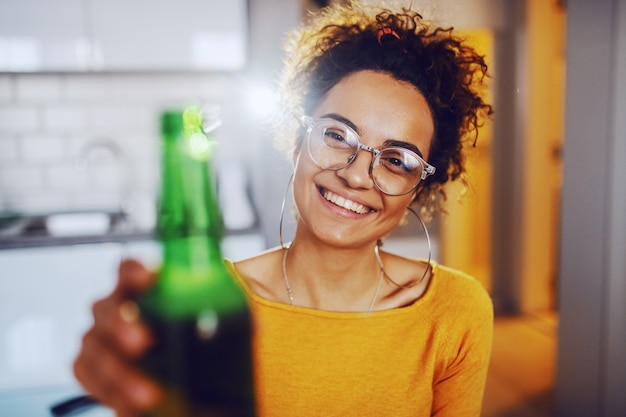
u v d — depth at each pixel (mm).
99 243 2119
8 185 2588
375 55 770
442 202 955
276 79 979
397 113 753
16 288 2113
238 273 842
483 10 3219
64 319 2150
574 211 2246
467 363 852
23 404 899
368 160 749
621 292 2137
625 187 2088
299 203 788
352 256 814
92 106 2602
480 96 880
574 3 2162
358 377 788
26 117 2566
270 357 784
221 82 2648
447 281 870
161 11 2398
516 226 3527
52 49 2355
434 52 814
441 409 859
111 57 2396
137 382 402
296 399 784
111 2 2357
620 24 1997
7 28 2314
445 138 853
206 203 419
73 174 2617
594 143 2131
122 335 402
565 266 2307
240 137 2670
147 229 2152
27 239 2082
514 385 2553
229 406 421
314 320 790
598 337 2178
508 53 3359
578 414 2270
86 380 408
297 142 860
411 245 2449
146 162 2668
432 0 918
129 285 416
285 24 2219
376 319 799
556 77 3438
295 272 846
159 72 2494
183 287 418
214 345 421
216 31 2447
